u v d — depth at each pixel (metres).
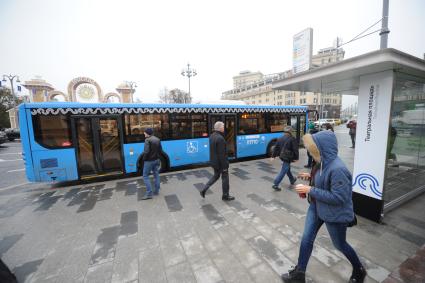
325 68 3.58
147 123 6.82
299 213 4.00
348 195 1.85
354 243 2.91
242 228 3.48
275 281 2.32
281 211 4.09
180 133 7.38
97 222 3.84
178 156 7.40
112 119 6.37
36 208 4.56
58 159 5.84
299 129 10.37
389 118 3.18
